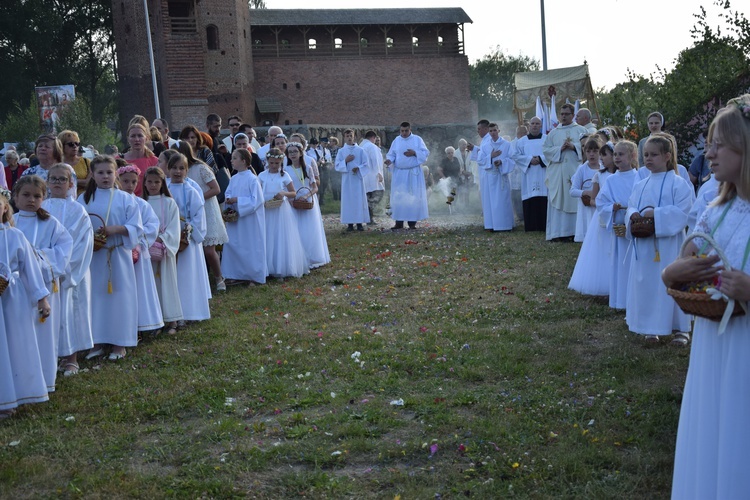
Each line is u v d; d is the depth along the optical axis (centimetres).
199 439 522
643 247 698
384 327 813
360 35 5606
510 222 1642
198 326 852
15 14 5700
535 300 913
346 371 655
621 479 443
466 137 3903
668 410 538
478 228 1734
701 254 347
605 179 849
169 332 824
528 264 1155
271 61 5431
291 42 5519
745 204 337
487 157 1620
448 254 1298
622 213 777
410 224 1792
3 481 467
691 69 1639
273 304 954
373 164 1938
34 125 4397
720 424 334
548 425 520
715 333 340
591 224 902
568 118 1390
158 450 501
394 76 5656
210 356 726
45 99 4259
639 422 523
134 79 5019
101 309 738
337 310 902
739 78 1605
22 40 5756
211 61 4922
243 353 728
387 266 1203
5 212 581
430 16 5684
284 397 598
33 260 587
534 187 1582
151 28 4975
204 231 870
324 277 1137
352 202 1784
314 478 455
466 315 848
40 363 588
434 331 781
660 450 479
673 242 690
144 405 591
